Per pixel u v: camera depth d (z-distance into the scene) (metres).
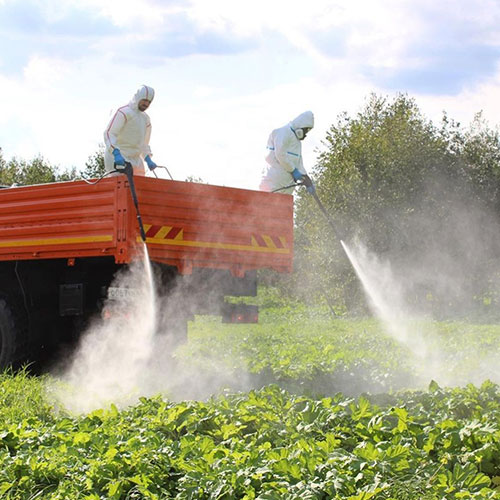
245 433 11.63
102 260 19.30
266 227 20.36
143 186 17.86
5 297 20.23
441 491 8.52
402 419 11.01
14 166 70.12
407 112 54.03
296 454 9.27
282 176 22.86
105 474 9.20
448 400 12.80
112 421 11.68
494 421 11.60
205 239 19.05
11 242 20.17
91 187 18.20
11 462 9.83
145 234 17.86
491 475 9.82
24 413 13.70
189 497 8.51
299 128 22.47
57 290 20.39
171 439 11.27
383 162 50.78
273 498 8.04
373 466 9.03
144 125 21.14
